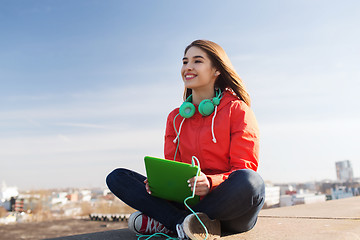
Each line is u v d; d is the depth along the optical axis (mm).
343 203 3377
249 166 1393
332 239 1221
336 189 76812
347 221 1912
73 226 43438
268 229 1618
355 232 1433
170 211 1392
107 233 1699
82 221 47625
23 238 39125
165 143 1796
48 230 42906
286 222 1970
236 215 1301
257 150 1449
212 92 1762
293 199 38188
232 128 1501
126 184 1491
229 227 1438
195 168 1164
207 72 1694
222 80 1791
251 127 1468
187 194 1291
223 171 1527
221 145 1518
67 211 78625
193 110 1632
